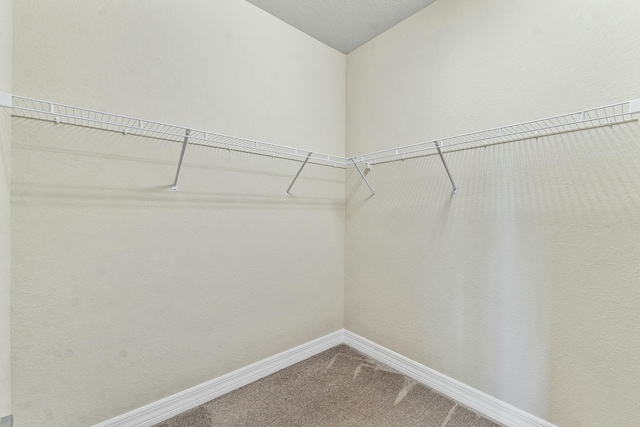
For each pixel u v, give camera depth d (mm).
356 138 2246
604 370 1173
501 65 1458
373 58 2115
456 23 1637
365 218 2178
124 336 1362
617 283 1138
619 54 1122
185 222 1537
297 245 2045
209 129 1611
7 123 1058
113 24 1307
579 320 1233
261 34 1832
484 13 1520
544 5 1314
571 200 1247
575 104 1232
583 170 1213
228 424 1446
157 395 1464
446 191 1691
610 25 1142
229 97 1690
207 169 1609
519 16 1394
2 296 1013
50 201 1174
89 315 1271
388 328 2020
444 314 1706
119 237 1340
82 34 1232
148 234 1420
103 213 1296
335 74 2270
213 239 1640
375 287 2105
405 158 1908
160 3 1440
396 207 1963
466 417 1502
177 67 1495
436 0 1730
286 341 1997
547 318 1321
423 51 1799
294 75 2010
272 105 1892
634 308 1102
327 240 2232
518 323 1413
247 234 1784
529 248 1372
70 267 1221
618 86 1127
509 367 1445
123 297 1354
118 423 1349
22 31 1108
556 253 1292
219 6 1646
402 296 1930
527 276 1380
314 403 1604
